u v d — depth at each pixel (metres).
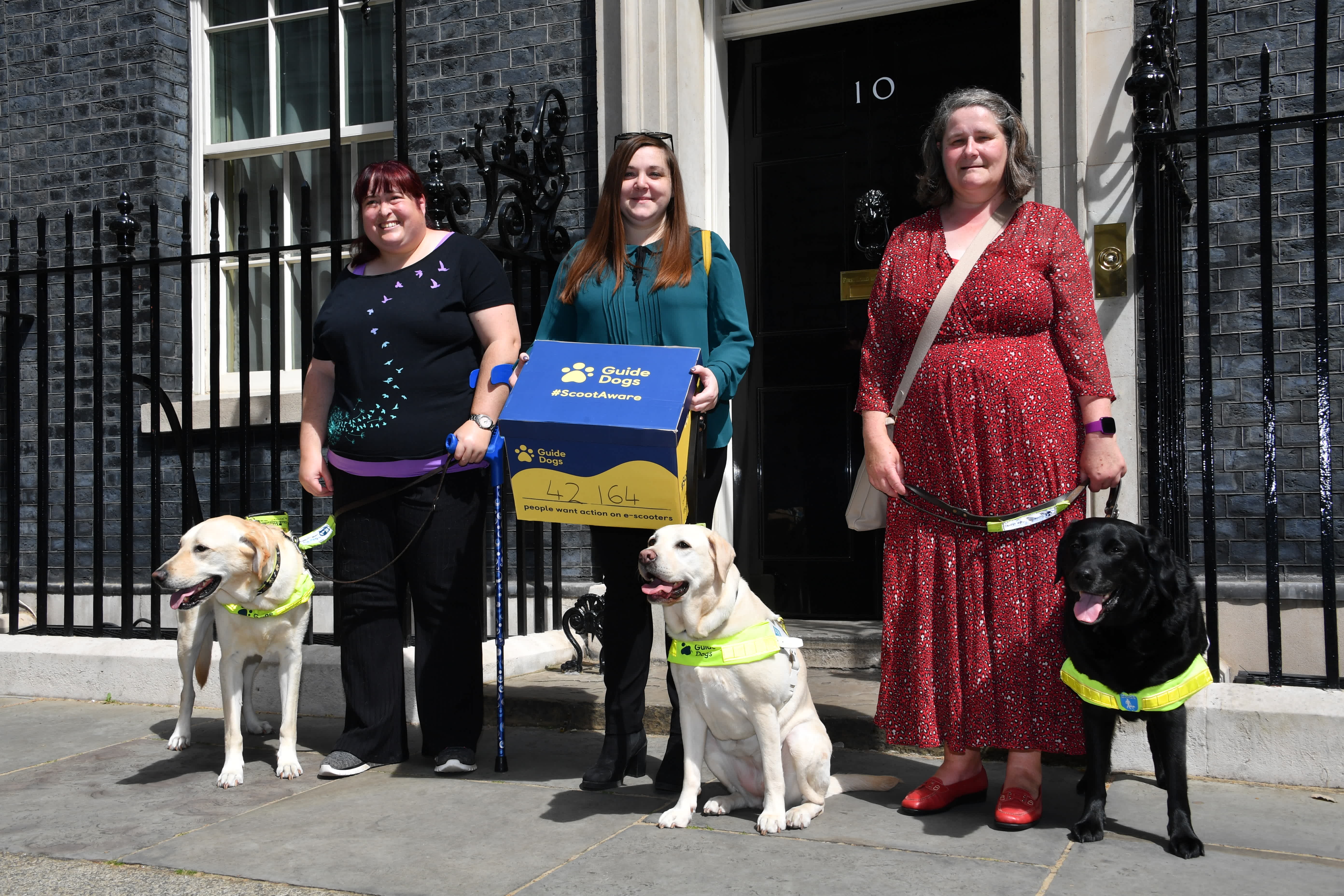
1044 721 2.61
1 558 5.49
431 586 3.21
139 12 5.44
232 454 5.17
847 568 4.41
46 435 4.52
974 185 2.69
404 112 4.18
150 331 5.25
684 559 2.51
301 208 4.21
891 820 2.69
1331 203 3.72
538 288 4.38
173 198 5.48
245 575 3.04
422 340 3.19
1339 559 3.69
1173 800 2.44
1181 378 3.30
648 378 2.71
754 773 2.79
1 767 3.36
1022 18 3.83
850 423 4.41
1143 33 3.78
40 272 4.42
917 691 2.76
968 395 2.67
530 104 4.75
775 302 4.54
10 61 5.68
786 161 4.54
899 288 2.79
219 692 4.22
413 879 2.33
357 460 3.22
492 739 3.66
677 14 4.34
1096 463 2.63
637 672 3.00
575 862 2.41
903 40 4.37
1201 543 3.85
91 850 2.56
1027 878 2.27
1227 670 3.36
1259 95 3.78
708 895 2.20
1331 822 2.64
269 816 2.81
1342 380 3.70
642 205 2.95
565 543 4.68
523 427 2.65
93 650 4.39
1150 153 3.08
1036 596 2.64
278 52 5.52
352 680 3.30
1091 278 2.74
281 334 4.37
